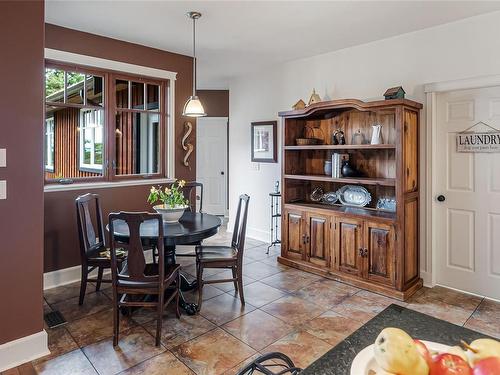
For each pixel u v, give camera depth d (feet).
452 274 11.63
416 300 10.73
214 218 11.46
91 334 8.57
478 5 9.79
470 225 11.19
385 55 12.62
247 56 15.11
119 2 9.80
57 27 11.51
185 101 15.16
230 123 19.38
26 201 7.48
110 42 12.74
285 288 11.59
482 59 10.45
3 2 7.00
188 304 9.87
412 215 11.48
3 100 7.09
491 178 10.73
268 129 17.03
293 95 15.88
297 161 14.71
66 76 12.12
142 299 10.25
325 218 12.69
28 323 7.57
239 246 10.30
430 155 11.64
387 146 11.12
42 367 7.26
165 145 14.76
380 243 11.20
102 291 11.27
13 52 7.17
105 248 11.04
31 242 7.57
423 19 10.79
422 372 2.42
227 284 11.98
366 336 3.51
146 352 7.82
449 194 11.55
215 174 23.82
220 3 9.83
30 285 7.57
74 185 12.19
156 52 14.02
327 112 13.74
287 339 8.41
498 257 10.69
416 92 11.89
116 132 13.39
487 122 10.69
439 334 3.54
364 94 13.28
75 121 12.50
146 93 14.23
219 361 7.51
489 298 10.87
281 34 12.21
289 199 14.37
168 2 9.78
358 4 9.82
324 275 12.64
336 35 12.30
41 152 7.65
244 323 9.18
